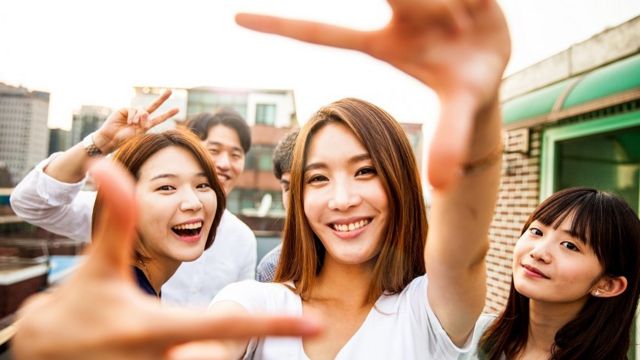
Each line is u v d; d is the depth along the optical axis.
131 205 0.40
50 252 8.72
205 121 2.87
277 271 1.33
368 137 1.16
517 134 5.26
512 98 5.70
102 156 1.98
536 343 1.56
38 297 0.44
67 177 1.95
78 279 0.41
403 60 0.54
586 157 4.50
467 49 0.52
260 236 7.61
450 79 0.52
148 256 1.57
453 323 1.00
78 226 2.20
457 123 0.45
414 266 1.26
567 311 1.50
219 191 1.73
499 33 0.53
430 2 0.52
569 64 4.64
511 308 1.63
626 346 1.52
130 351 0.40
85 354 0.40
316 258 1.25
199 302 2.46
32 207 1.99
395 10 0.53
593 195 1.49
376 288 1.21
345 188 1.14
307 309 1.20
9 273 5.35
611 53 4.07
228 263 2.60
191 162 1.61
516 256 1.56
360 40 0.54
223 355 0.43
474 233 0.79
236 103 18.64
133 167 1.54
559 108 4.43
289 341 1.12
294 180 1.26
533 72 5.27
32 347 0.41
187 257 1.57
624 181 4.14
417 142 11.01
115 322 0.40
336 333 1.16
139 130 2.00
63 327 0.41
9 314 5.14
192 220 1.55
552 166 4.76
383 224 1.19
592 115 4.20
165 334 0.39
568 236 1.44
